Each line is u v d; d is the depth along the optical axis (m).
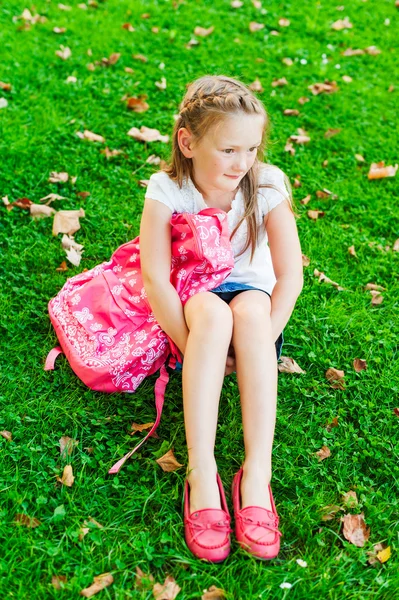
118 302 2.74
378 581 2.13
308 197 3.81
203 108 2.33
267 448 2.29
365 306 3.22
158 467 2.46
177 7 5.63
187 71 4.81
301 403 2.75
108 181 3.83
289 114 4.49
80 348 2.74
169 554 2.16
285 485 2.41
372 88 4.85
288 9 5.77
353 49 5.31
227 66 4.89
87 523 2.24
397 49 5.35
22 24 5.18
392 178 4.04
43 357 2.87
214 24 5.44
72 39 5.07
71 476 2.38
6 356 2.85
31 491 2.36
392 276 3.38
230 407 2.70
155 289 2.48
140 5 5.60
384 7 5.91
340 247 3.56
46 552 2.15
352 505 2.36
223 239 2.50
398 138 4.34
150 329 2.66
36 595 2.04
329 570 2.16
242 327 2.35
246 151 2.38
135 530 2.26
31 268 3.29
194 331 2.30
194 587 2.09
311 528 2.28
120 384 2.67
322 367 2.91
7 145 3.95
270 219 2.61
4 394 2.69
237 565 2.13
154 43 5.12
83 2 5.64
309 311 3.14
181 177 2.55
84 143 4.06
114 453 2.50
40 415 2.62
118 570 2.11
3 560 2.12
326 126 4.39
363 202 3.84
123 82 4.62
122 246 2.88
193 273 2.51
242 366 2.32
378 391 2.80
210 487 2.21
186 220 2.48
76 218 3.52
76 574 2.09
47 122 4.17
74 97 4.45
